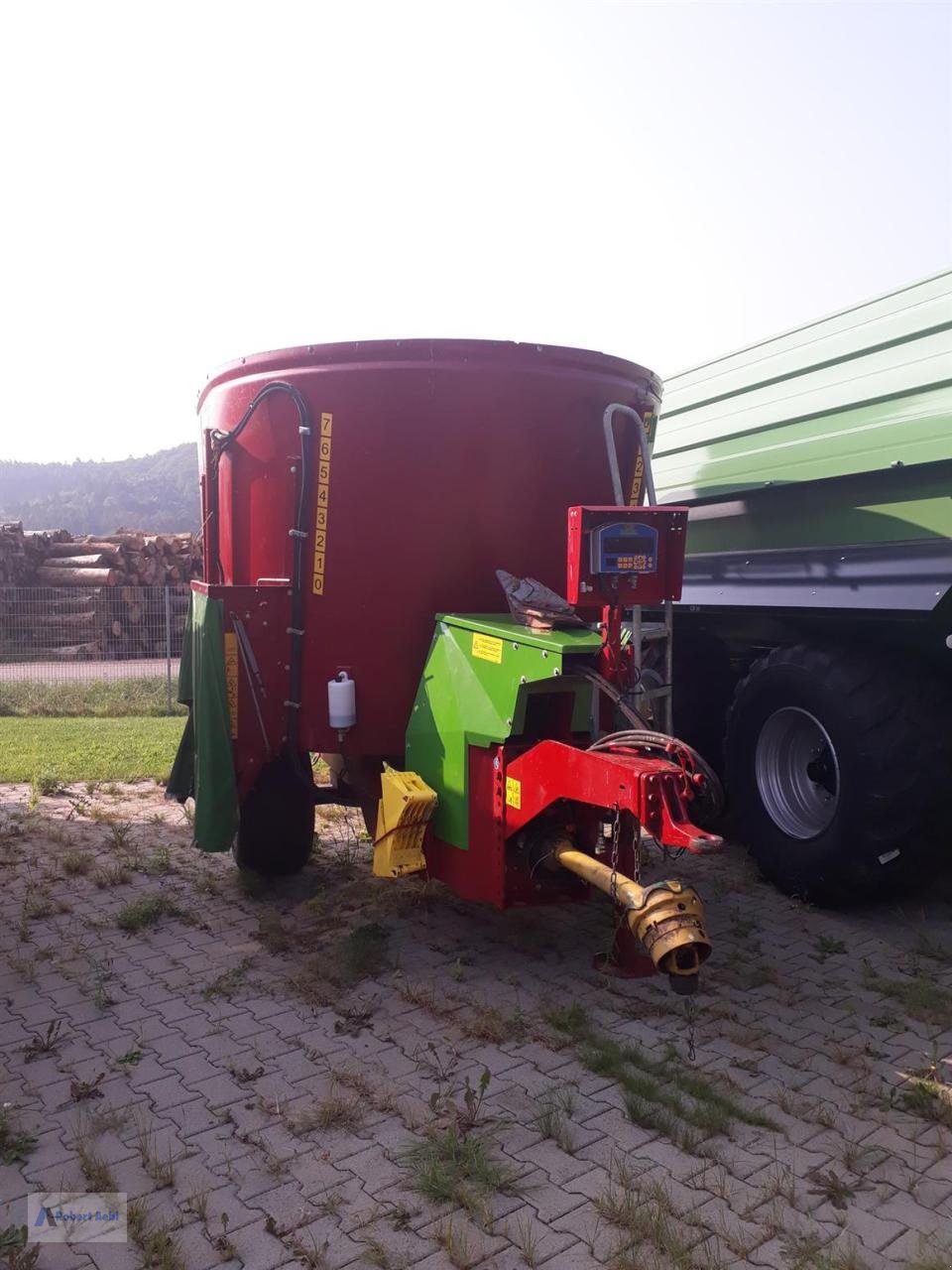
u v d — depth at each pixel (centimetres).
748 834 530
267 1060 351
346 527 450
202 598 479
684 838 297
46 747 1044
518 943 455
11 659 2081
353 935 451
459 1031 371
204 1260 250
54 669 1966
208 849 464
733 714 541
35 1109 321
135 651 2292
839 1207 266
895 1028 370
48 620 2200
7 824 685
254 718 469
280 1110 316
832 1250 249
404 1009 391
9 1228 262
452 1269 246
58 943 464
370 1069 343
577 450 459
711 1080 332
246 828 529
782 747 521
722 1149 294
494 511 450
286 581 462
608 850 392
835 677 467
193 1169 287
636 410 481
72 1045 364
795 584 488
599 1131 304
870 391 478
